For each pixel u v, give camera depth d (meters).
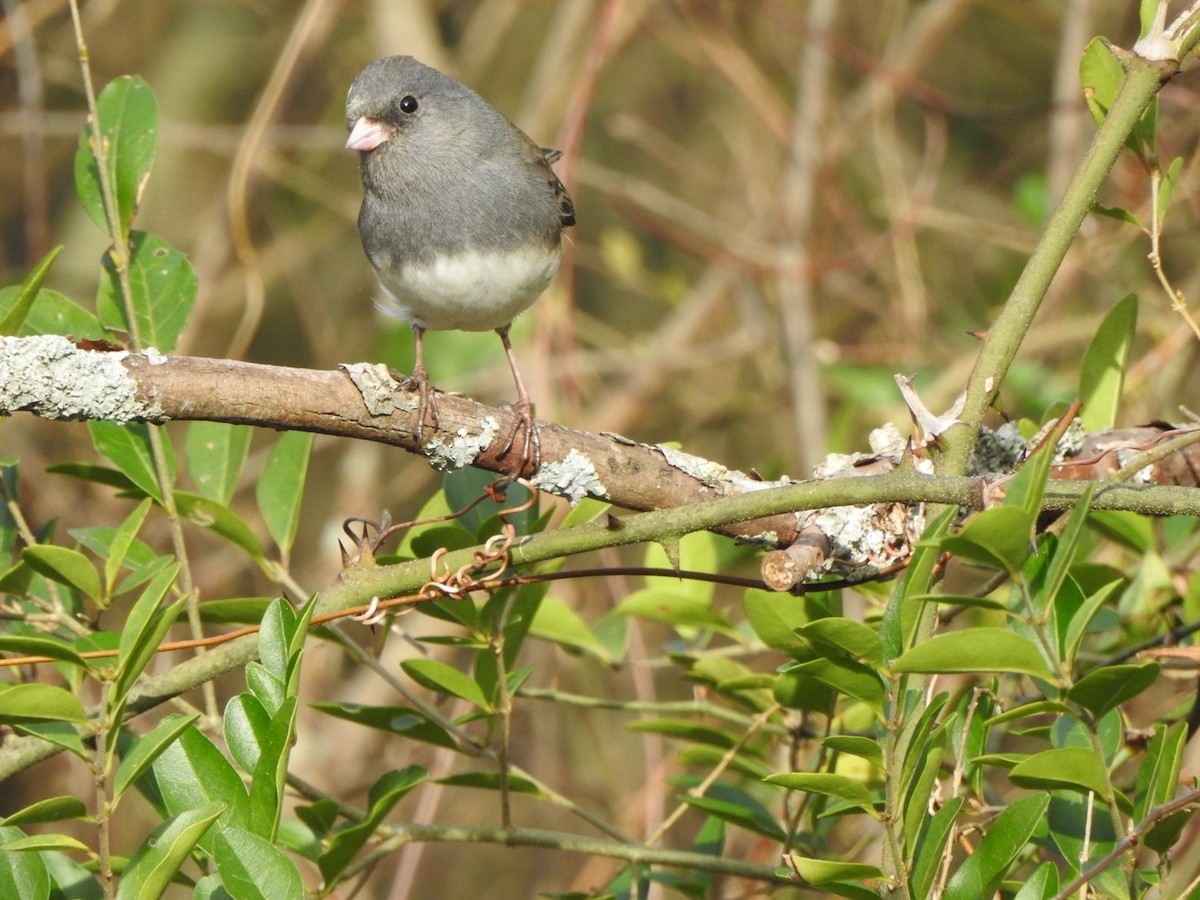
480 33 13.01
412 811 10.76
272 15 12.76
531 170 6.75
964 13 12.11
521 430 4.65
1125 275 10.24
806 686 4.93
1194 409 9.56
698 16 11.98
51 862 4.44
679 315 12.87
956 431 4.48
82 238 12.46
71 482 10.82
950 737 4.83
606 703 5.66
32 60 10.17
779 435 12.05
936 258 12.30
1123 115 4.48
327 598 4.51
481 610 4.93
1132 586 5.57
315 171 12.77
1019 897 3.84
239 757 3.89
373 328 13.00
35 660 4.11
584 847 5.11
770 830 5.21
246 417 4.29
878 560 4.76
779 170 12.93
